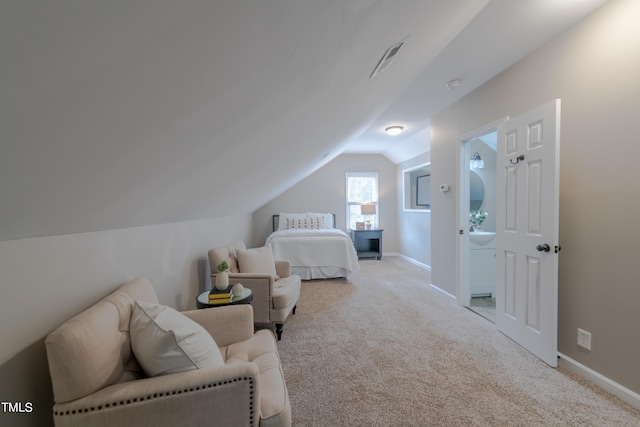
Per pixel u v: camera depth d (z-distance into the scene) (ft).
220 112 2.87
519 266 7.24
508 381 5.81
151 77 1.74
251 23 1.80
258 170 7.14
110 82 1.57
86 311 3.23
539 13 5.54
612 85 5.34
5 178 1.84
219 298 6.17
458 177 10.18
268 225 20.10
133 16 1.24
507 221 7.64
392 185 20.75
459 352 6.98
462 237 10.19
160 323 3.44
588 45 5.70
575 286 6.08
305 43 2.50
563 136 6.26
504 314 7.86
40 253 3.14
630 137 5.10
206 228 9.09
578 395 5.36
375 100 7.38
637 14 4.96
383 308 10.08
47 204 2.49
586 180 5.82
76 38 1.19
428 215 16.42
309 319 9.14
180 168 3.74
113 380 3.12
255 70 2.45
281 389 3.76
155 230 5.87
